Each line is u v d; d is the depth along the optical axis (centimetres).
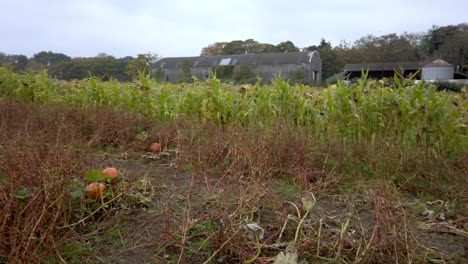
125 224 246
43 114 565
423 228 254
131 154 450
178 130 490
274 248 212
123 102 743
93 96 777
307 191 287
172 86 772
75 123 520
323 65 3806
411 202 308
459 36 3064
